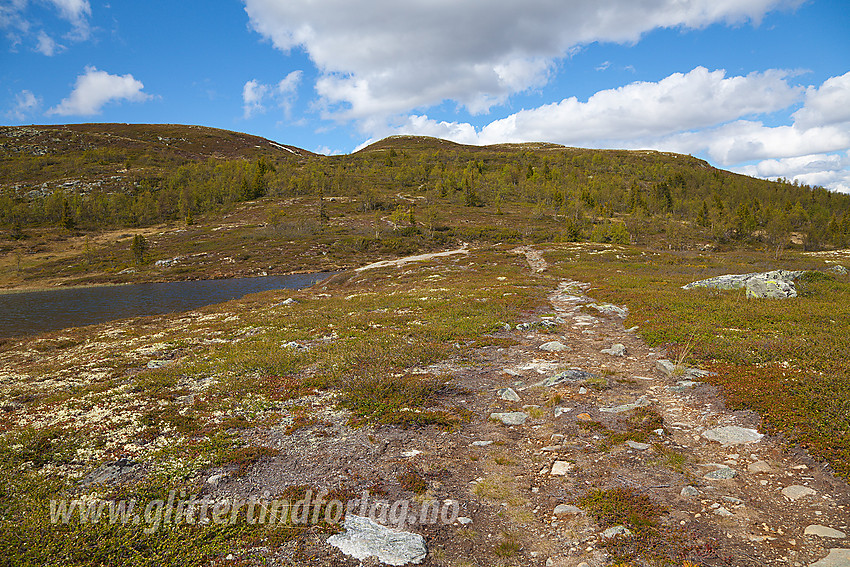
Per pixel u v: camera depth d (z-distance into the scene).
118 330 33.47
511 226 129.50
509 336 20.67
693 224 146.75
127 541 6.67
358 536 6.70
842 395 9.84
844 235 124.69
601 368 15.05
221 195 172.75
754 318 19.69
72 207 147.75
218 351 20.05
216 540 6.68
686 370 13.60
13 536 6.78
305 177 190.88
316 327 24.88
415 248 108.56
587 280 44.16
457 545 6.52
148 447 10.04
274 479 8.60
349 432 10.69
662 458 8.64
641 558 5.92
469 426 10.98
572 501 7.45
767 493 7.20
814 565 5.42
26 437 10.55
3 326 45.09
